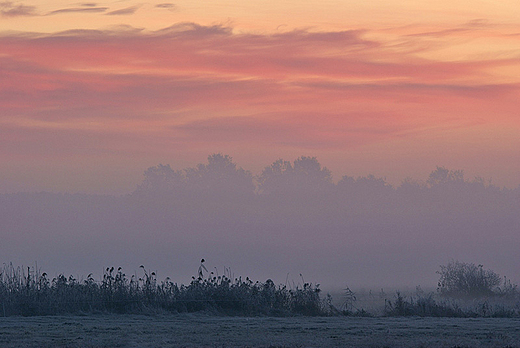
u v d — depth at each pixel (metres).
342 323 44.34
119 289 54.44
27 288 53.28
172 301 54.25
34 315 50.84
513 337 35.28
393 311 54.69
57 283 55.31
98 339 34.75
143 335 36.72
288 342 33.06
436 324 43.28
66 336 36.25
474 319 48.16
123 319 47.81
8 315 50.12
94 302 52.59
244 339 34.66
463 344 31.89
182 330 39.38
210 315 51.78
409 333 37.38
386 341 33.16
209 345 32.09
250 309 53.88
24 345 32.28
